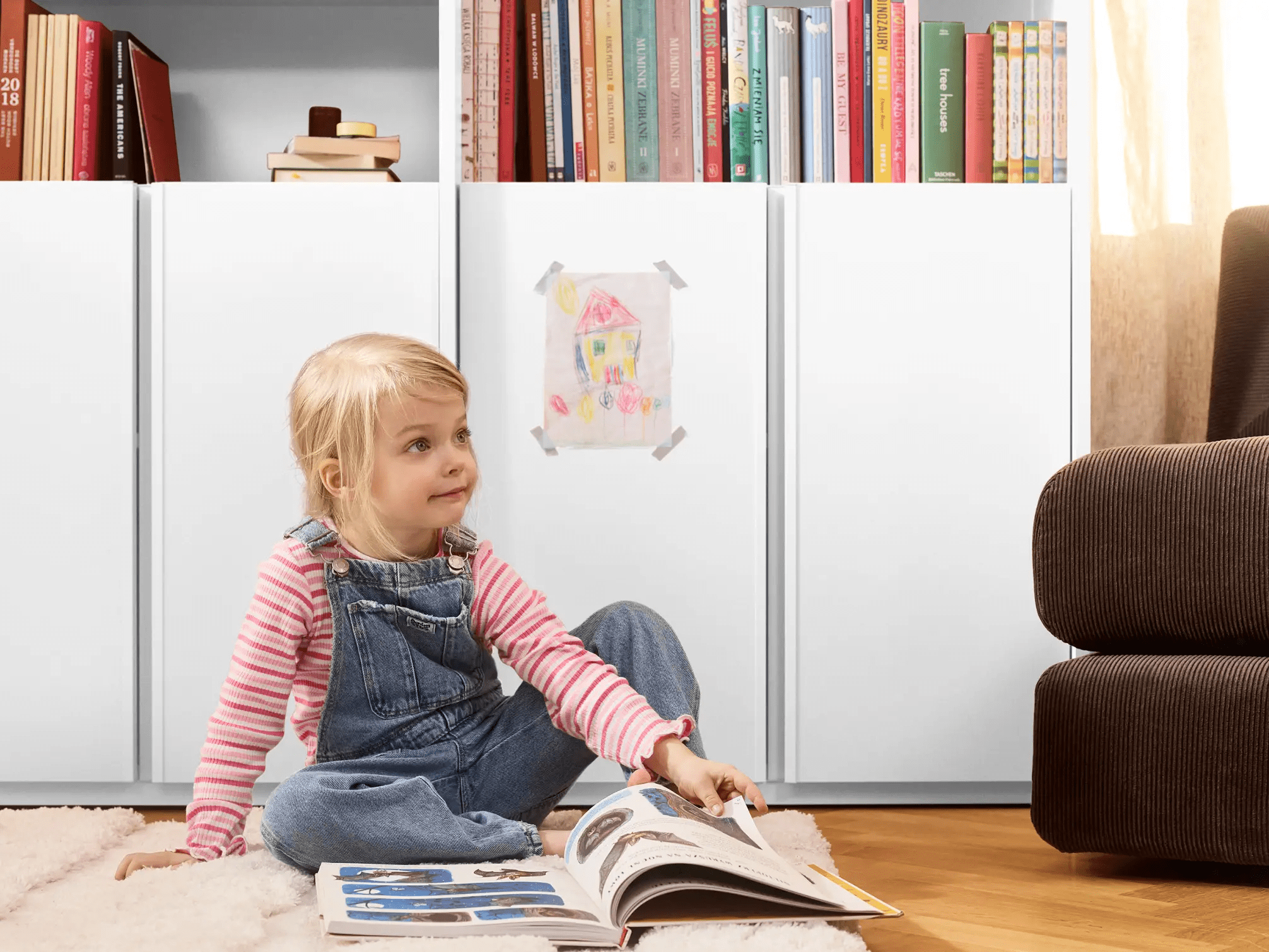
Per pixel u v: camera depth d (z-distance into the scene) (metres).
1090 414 1.56
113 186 1.52
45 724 1.50
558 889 0.87
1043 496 1.15
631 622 1.10
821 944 0.75
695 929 0.78
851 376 1.55
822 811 1.51
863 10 1.63
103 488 1.51
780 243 1.56
